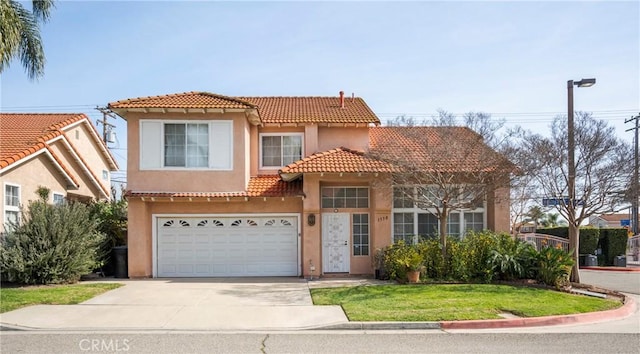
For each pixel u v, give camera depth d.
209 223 17.31
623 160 14.26
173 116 16.70
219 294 13.20
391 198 16.66
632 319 10.95
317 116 18.64
